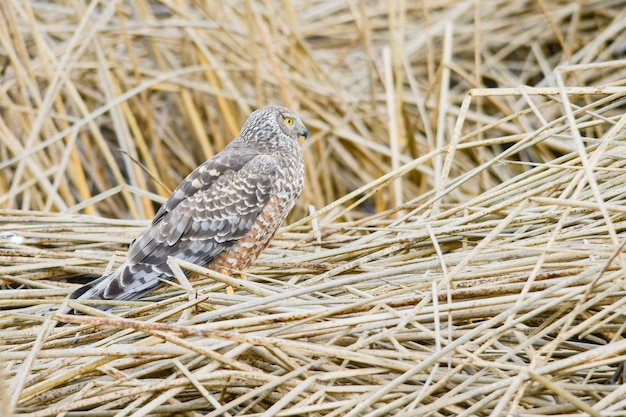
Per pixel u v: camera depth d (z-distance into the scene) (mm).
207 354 7152
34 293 9172
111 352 7207
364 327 7523
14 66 14445
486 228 9219
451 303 7430
